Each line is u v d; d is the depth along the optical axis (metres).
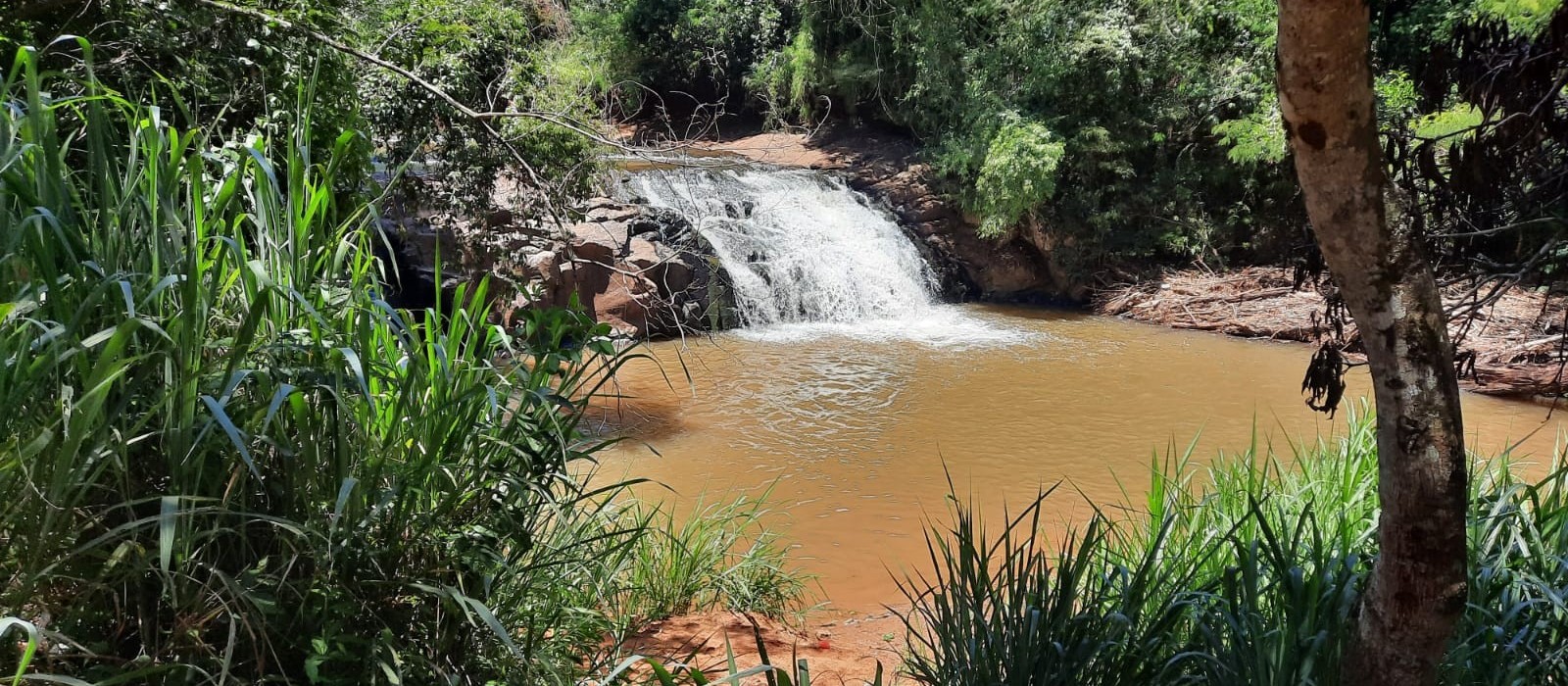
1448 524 2.52
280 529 2.46
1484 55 3.35
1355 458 4.98
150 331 2.41
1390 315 2.47
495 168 7.98
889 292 16.92
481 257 8.49
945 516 7.89
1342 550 3.43
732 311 15.23
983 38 19.08
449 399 2.72
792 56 21.23
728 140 22.50
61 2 5.31
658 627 5.11
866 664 4.92
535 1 11.02
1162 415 10.87
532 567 3.02
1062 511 7.94
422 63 7.57
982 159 17.53
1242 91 16.12
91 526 2.31
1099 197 17.77
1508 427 10.01
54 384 2.29
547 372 2.92
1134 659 3.07
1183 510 4.66
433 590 2.49
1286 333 14.52
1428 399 2.48
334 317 2.73
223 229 2.56
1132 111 17.89
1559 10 3.09
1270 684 2.80
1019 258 18.22
